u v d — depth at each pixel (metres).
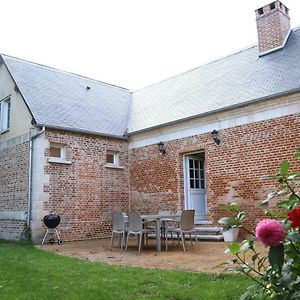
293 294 2.08
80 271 5.64
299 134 8.61
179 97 12.57
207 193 10.41
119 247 9.12
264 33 11.24
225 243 9.10
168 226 9.25
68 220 10.92
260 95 9.39
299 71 9.31
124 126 13.27
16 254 7.74
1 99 12.76
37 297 4.11
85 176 11.59
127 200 12.68
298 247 2.08
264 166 9.20
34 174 10.52
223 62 12.66
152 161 12.13
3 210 11.66
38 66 13.65
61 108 11.98
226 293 4.03
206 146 10.56
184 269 5.79
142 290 4.40
